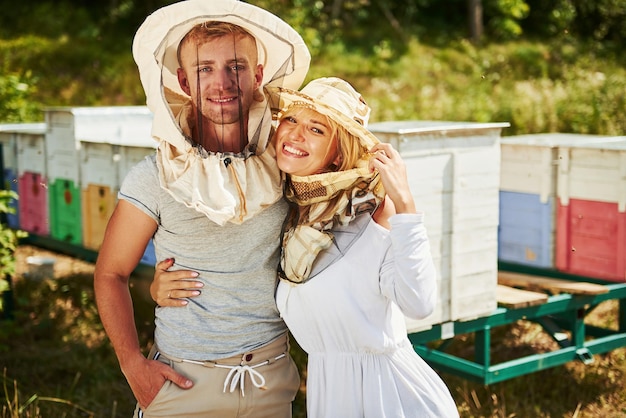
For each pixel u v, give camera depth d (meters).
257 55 2.52
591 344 4.57
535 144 4.73
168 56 2.46
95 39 15.28
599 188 4.48
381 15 18.69
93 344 5.46
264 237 2.50
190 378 2.50
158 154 2.42
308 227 2.44
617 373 4.87
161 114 2.35
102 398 4.70
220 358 2.49
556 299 4.38
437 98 12.67
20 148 5.80
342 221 2.44
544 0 19.23
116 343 2.51
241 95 2.43
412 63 15.41
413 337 3.86
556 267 4.74
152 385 2.49
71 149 5.28
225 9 2.38
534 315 4.31
